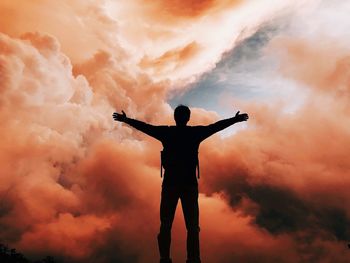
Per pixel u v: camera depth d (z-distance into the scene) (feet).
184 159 12.88
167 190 12.67
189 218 12.67
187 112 13.62
